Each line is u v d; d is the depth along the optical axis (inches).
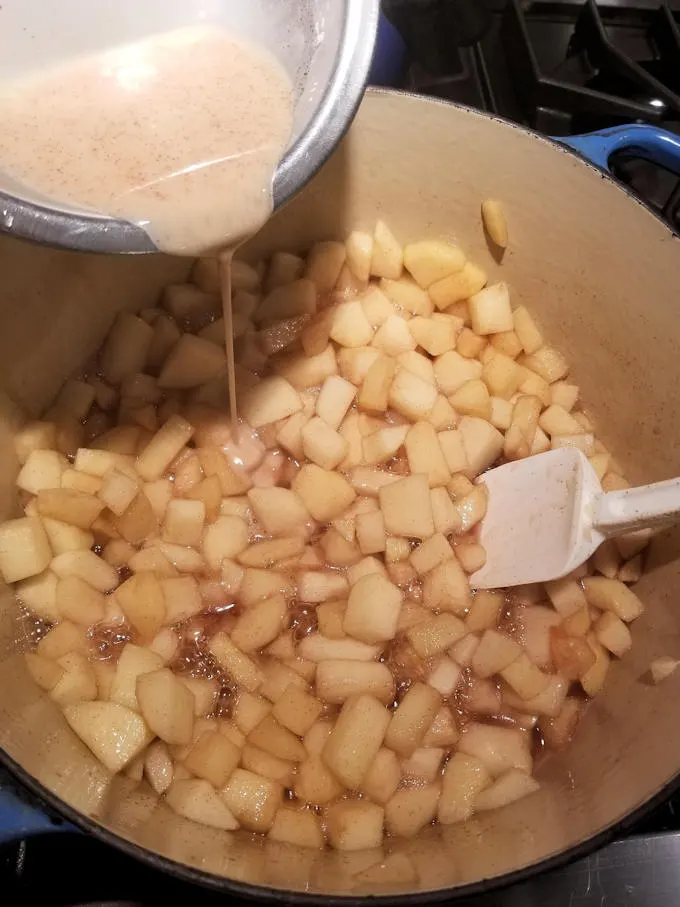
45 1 7.6
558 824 8.8
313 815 9.7
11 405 10.7
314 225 12.9
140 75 7.8
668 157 11.2
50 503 10.3
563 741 10.8
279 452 12.3
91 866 9.5
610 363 12.4
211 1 8.1
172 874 7.1
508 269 12.8
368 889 7.5
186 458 11.8
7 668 9.0
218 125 7.6
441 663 10.8
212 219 7.3
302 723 10.1
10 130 7.4
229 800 9.4
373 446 11.9
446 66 15.0
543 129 14.1
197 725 10.0
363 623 10.5
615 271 11.4
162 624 10.6
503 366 12.6
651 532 11.4
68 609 10.2
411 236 13.0
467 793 9.9
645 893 9.3
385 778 9.7
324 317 12.5
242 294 12.8
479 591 11.2
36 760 7.9
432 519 11.2
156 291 12.7
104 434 11.7
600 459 12.3
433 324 12.7
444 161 11.6
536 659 11.1
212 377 12.1
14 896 9.2
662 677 9.9
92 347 12.2
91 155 7.3
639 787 8.5
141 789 9.3
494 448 12.0
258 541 11.6
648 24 14.7
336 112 7.4
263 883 7.3
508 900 9.2
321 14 7.7
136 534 11.0
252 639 10.5
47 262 10.4
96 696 9.8
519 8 14.4
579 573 11.5
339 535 11.3
